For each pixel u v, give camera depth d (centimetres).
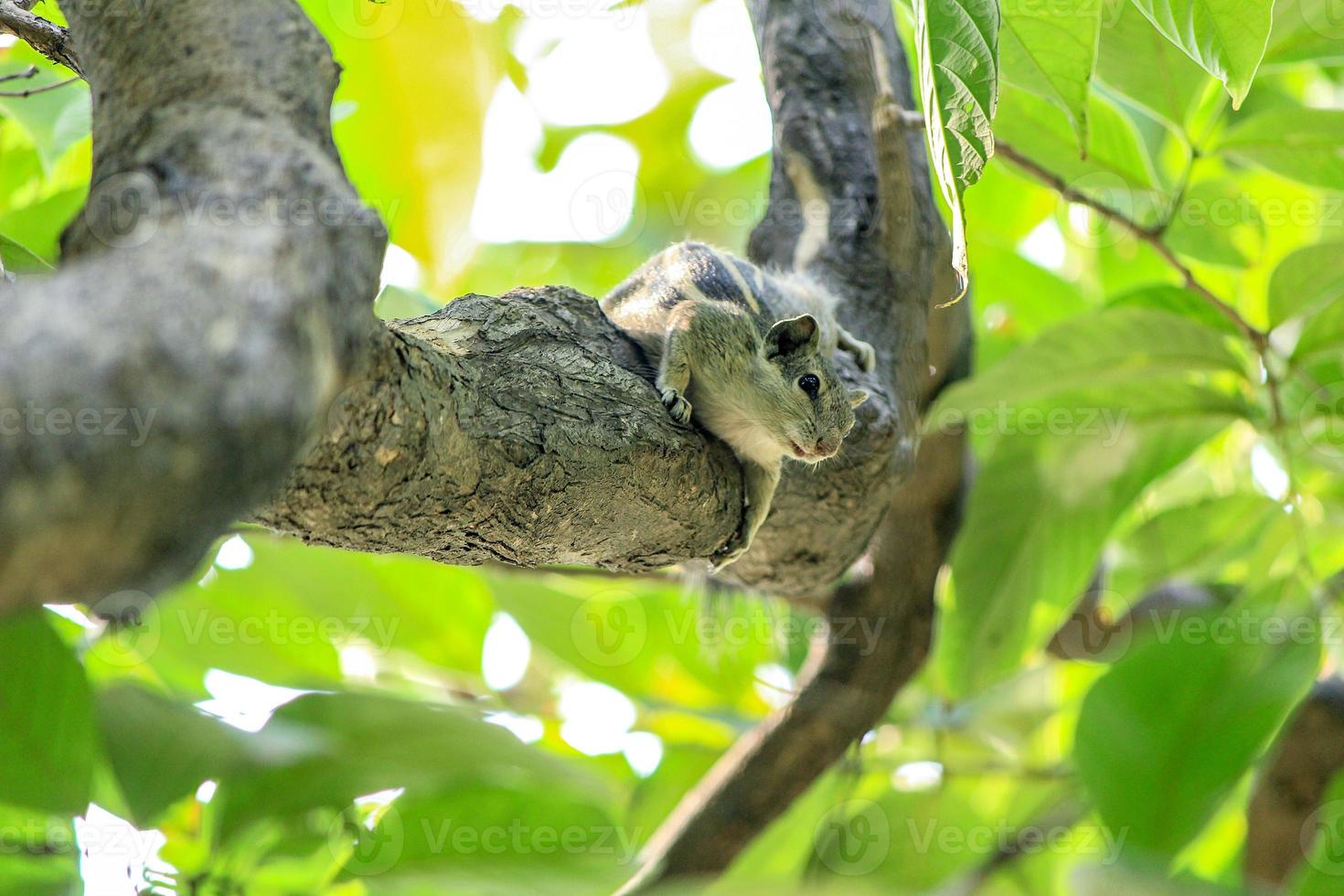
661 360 666
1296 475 955
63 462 238
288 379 277
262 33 400
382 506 483
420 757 555
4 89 837
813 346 706
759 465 689
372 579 1043
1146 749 719
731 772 979
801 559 767
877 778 1111
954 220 460
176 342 262
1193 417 895
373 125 994
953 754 1187
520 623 1099
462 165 1015
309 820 616
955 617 994
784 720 977
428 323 564
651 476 580
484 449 512
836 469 721
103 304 262
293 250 310
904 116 741
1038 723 1208
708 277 742
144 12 404
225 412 260
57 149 812
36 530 237
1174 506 992
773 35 855
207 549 281
